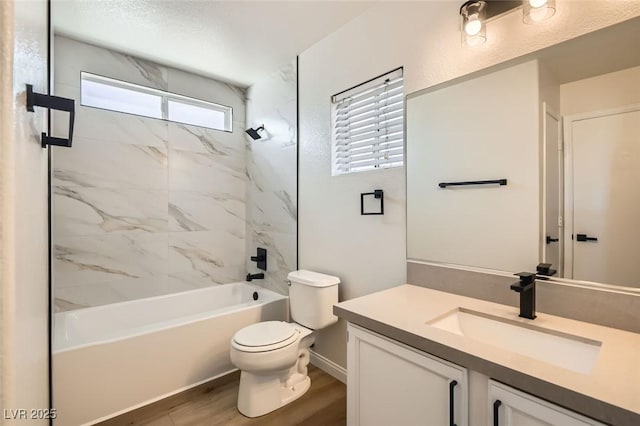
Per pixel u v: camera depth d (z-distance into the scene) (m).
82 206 2.34
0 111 0.43
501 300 1.37
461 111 1.51
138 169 2.60
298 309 2.18
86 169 2.36
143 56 2.56
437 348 0.97
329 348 2.27
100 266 2.42
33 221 0.80
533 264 1.28
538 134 1.26
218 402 1.92
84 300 2.35
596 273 1.12
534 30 1.26
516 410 0.81
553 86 1.22
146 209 2.64
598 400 0.67
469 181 1.48
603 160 1.11
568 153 1.19
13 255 0.46
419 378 1.05
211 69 2.81
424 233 1.66
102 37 2.26
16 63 0.50
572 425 0.72
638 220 1.04
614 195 1.09
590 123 1.14
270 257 2.90
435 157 1.61
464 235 1.50
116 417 1.76
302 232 2.53
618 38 1.08
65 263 2.28
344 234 2.14
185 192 2.87
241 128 3.24
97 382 1.72
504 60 1.34
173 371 1.99
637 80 1.04
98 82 2.46
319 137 2.35
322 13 1.98
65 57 2.26
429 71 1.63
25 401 0.62
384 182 1.87
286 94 2.69
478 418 0.90
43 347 1.14
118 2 1.86
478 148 1.45
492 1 1.36
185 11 1.95
